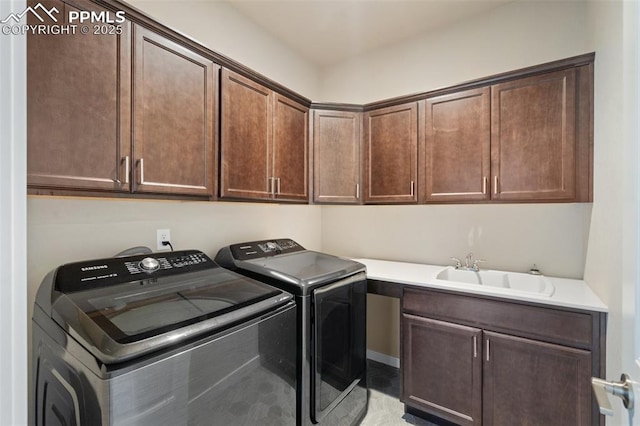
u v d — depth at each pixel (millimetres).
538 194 1783
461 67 2418
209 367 1027
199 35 1998
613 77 1334
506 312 1661
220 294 1276
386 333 2742
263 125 1945
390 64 2773
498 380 1677
